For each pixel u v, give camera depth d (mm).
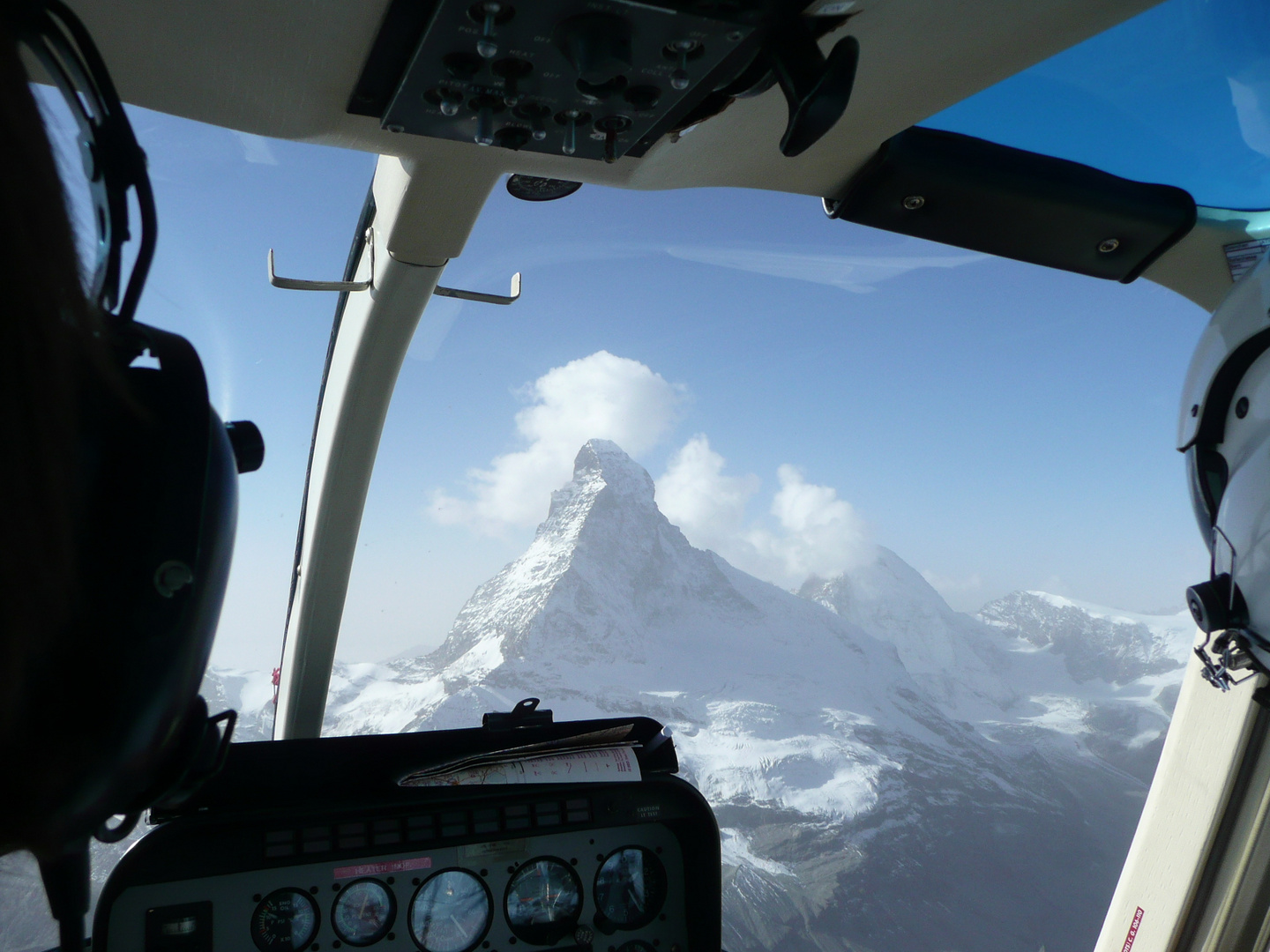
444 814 1011
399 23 691
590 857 1048
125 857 923
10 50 152
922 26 759
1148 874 1374
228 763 952
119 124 244
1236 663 790
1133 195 1009
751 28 652
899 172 940
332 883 976
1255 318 768
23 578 145
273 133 868
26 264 144
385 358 1249
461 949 1007
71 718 190
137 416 211
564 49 670
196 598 223
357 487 1383
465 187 976
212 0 700
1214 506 824
